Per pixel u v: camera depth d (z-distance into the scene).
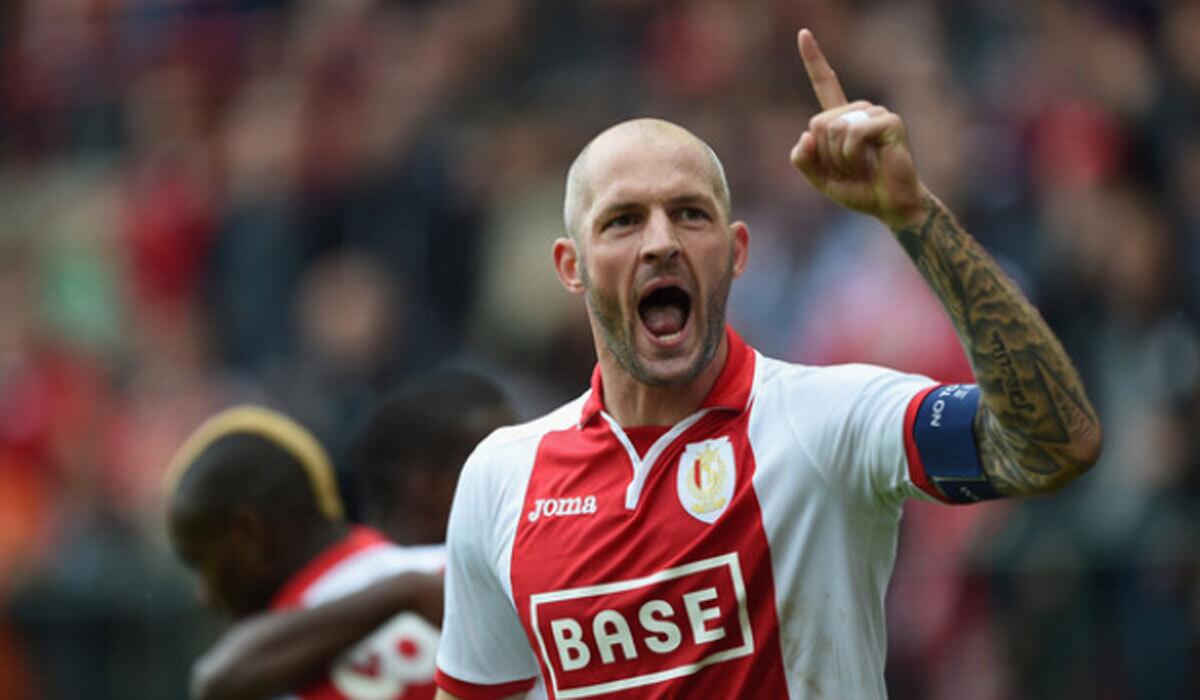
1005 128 32.34
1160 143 32.06
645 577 12.44
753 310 31.30
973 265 11.45
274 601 17.48
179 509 17.58
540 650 12.84
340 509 17.98
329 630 16.66
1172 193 31.36
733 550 12.31
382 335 33.78
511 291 33.09
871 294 29.50
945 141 32.28
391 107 36.88
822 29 34.31
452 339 33.97
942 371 28.42
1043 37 33.59
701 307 12.53
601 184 12.66
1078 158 31.27
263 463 17.45
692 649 12.34
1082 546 26.84
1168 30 33.38
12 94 41.94
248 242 35.81
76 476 34.19
